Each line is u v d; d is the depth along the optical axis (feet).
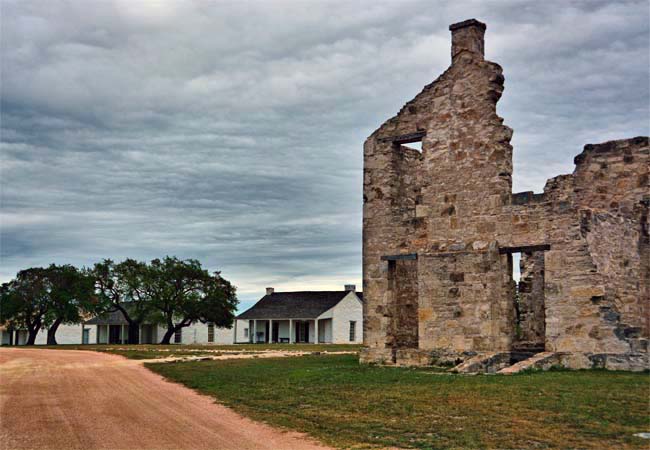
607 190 82.07
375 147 90.02
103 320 267.39
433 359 81.35
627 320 75.87
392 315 86.69
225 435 39.78
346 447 36.47
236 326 258.78
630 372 66.64
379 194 89.04
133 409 49.60
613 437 37.37
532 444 36.17
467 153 81.66
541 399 48.91
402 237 86.28
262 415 46.24
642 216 79.92
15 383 67.46
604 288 71.41
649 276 79.71
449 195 82.69
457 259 81.00
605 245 74.74
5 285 225.97
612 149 82.17
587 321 71.00
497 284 77.82
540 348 78.54
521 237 76.54
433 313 82.17
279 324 249.55
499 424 41.14
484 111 80.79
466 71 82.74
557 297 73.10
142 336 262.47
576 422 41.09
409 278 90.79
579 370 69.46
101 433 40.63
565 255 73.05
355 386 59.52
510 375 64.80
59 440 38.65
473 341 78.79
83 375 75.72
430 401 49.93
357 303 244.63
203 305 222.89
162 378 71.51
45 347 169.68
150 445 37.29
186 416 46.37
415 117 86.89
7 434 40.45
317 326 239.30
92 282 226.17
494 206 78.79
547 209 74.90
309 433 40.11
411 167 92.22
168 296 221.46
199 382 65.67
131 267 226.79
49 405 51.83
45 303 222.69
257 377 69.10
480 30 84.12
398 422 42.63
